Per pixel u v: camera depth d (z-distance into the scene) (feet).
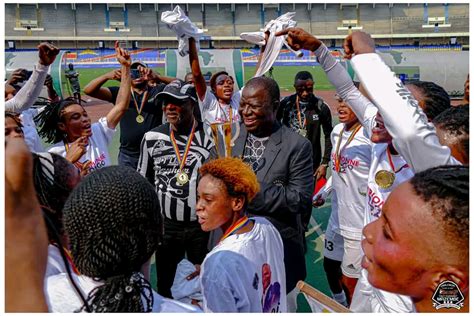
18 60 55.47
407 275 3.06
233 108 15.64
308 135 17.47
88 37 125.18
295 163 8.00
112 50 116.06
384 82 4.53
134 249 3.48
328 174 23.02
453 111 5.72
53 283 3.73
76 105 10.50
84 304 3.46
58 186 4.20
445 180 3.00
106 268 3.46
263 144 8.20
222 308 5.29
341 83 8.11
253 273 5.60
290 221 8.02
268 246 6.15
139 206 3.47
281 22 11.01
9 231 2.21
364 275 6.69
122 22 126.00
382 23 126.62
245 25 125.39
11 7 121.39
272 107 7.99
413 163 4.50
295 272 8.12
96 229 3.38
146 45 127.75
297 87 17.33
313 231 17.62
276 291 6.37
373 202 7.74
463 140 5.41
